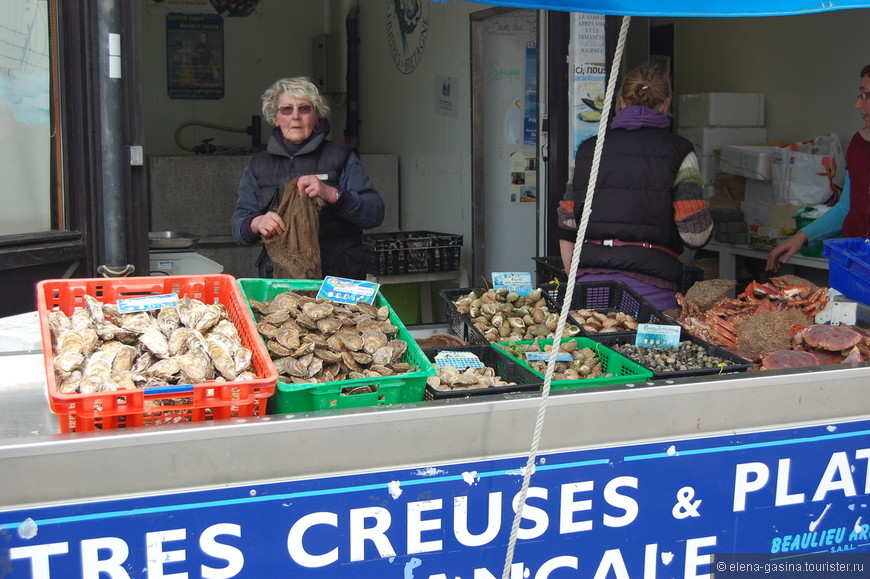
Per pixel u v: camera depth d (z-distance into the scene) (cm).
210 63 789
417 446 171
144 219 381
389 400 191
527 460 173
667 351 258
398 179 728
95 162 369
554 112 491
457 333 297
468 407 173
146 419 167
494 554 180
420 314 611
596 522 187
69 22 355
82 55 359
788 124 595
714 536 197
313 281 242
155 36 768
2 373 207
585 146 333
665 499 191
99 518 153
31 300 360
